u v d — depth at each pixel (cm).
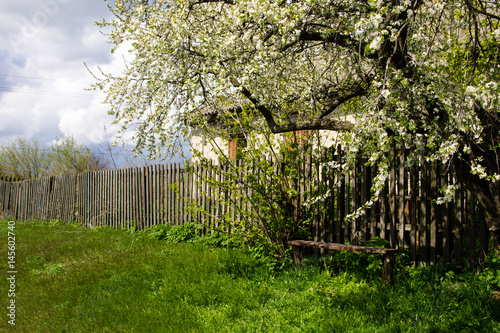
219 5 524
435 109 411
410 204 505
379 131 375
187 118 585
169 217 862
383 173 391
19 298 489
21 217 1568
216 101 579
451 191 390
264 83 500
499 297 378
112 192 1070
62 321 410
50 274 596
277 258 568
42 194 1438
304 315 378
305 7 414
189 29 504
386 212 518
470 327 334
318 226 586
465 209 467
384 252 432
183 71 520
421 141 414
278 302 415
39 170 2102
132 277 520
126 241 783
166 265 554
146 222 939
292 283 462
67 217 1274
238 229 598
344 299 402
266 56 446
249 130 602
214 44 474
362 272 470
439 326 335
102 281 518
